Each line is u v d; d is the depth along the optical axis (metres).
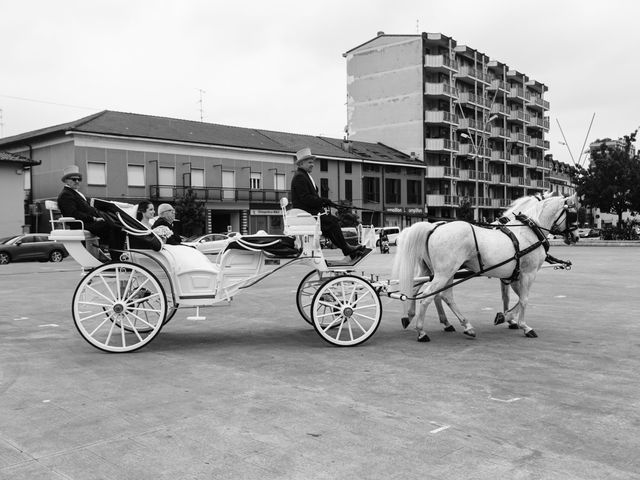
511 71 74.62
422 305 8.14
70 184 7.88
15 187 34.97
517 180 74.12
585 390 5.65
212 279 7.88
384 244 32.19
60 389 5.84
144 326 9.12
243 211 43.88
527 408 5.10
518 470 3.82
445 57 61.66
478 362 6.86
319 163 49.94
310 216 8.00
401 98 62.12
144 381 6.12
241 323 10.02
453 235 8.00
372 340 8.35
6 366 6.86
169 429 4.64
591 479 3.68
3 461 4.05
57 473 3.85
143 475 3.80
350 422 4.76
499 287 15.62
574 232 8.98
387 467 3.88
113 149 37.09
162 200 39.00
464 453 4.11
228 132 46.12
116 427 4.71
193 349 7.82
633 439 4.36
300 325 9.80
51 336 8.87
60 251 31.02
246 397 5.50
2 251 29.03
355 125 65.56
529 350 7.52
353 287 7.94
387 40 62.81
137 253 7.65
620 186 42.03
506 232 8.28
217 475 3.78
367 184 54.50
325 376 6.27
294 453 4.13
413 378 6.14
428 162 62.03
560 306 11.66
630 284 15.87
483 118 68.06
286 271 22.34
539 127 80.50
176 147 39.97
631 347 7.65
